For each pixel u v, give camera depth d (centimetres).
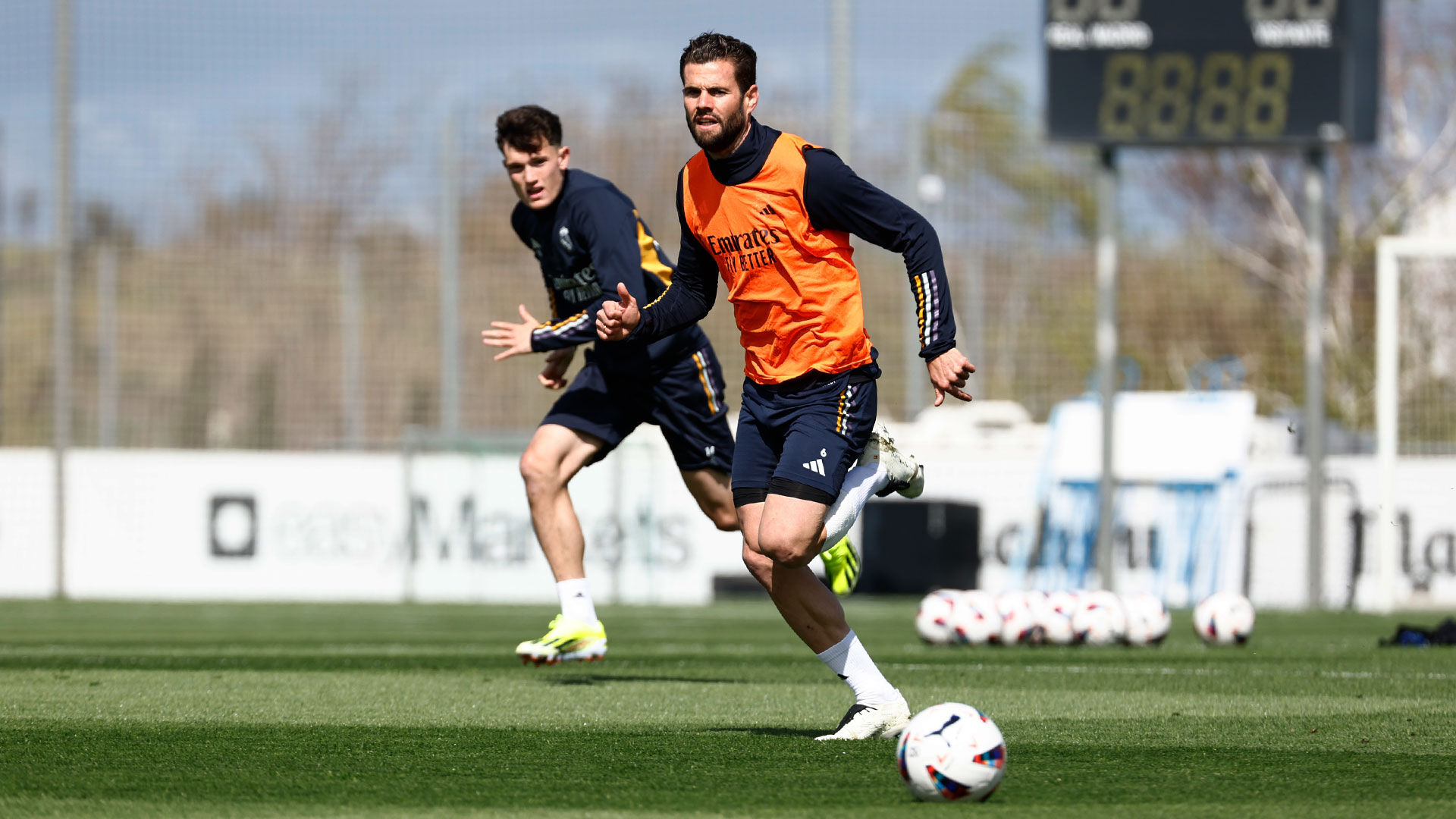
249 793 1143
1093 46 5056
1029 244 5516
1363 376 6381
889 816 1051
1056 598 2897
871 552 5306
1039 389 5528
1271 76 5028
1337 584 5241
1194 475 5294
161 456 5478
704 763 1309
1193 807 1096
